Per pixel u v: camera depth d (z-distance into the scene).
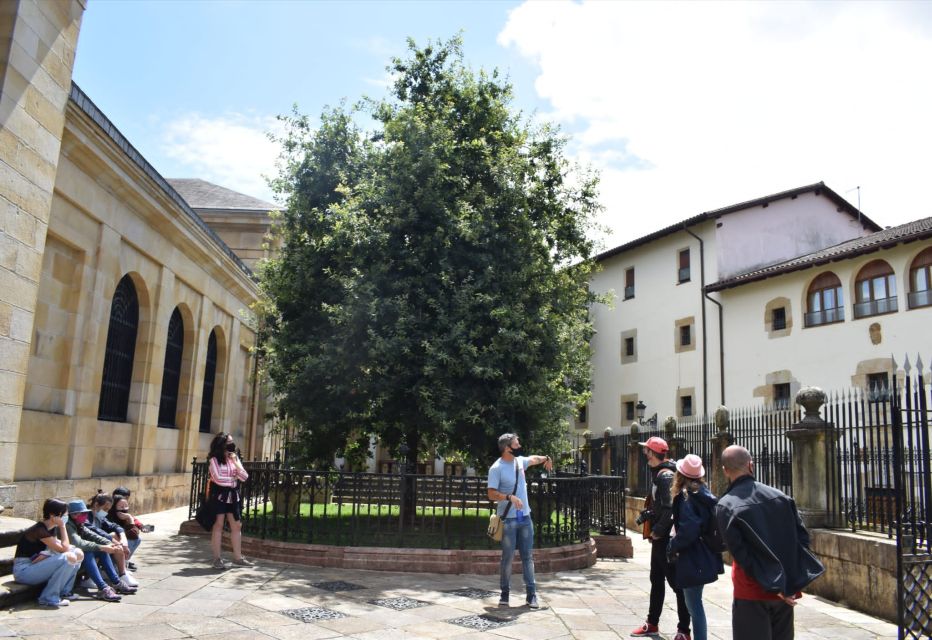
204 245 16.83
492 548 9.47
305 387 11.74
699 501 5.36
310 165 12.66
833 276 21.11
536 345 11.23
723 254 25.12
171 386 16.78
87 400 11.97
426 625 6.17
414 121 11.73
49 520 6.39
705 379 25.16
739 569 4.29
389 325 11.06
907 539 6.48
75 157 11.16
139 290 14.41
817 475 8.84
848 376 20.20
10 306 8.98
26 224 9.30
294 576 8.19
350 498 10.04
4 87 8.79
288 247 12.91
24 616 5.78
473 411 11.13
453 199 11.91
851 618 7.20
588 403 32.09
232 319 20.66
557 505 10.23
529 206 12.93
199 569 8.42
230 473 8.77
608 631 6.29
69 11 10.18
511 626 6.27
